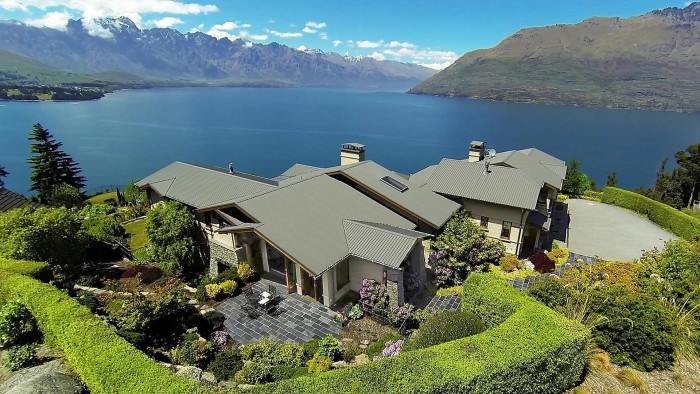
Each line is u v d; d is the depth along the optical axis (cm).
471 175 3198
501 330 1243
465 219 2739
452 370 1073
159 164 11394
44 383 1073
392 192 2788
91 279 2452
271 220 2175
